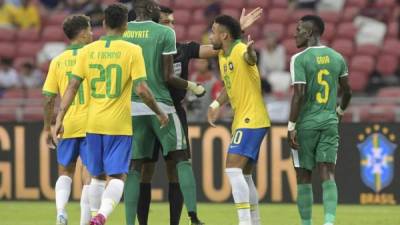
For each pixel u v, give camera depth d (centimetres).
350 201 4819
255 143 3197
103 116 3017
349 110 5456
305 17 3278
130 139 3044
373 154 4797
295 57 3219
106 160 3023
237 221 4078
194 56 3522
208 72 5100
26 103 5769
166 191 4944
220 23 3206
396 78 6569
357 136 4806
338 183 4831
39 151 5044
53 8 7619
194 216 3356
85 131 3356
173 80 3294
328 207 3194
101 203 3027
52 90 3397
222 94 3381
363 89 6500
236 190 3186
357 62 6594
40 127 5044
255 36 6894
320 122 3219
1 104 5712
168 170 3431
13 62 7181
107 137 3017
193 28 7006
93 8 7100
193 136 4894
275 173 4841
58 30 7281
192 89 3341
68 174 3441
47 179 5041
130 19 3406
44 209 4638
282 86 6250
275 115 5466
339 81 3319
